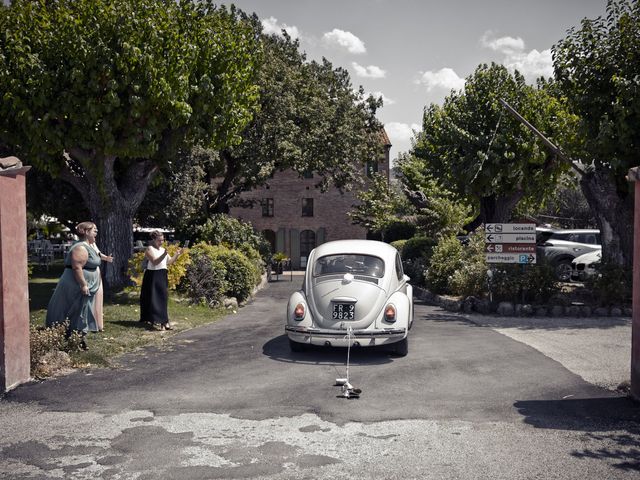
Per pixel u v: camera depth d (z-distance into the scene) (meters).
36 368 6.79
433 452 4.52
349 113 28.89
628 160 12.79
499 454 4.48
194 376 6.87
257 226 45.84
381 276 8.66
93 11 12.95
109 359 7.68
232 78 15.26
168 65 13.25
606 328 10.77
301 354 8.34
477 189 19.17
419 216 24.88
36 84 12.66
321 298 8.29
